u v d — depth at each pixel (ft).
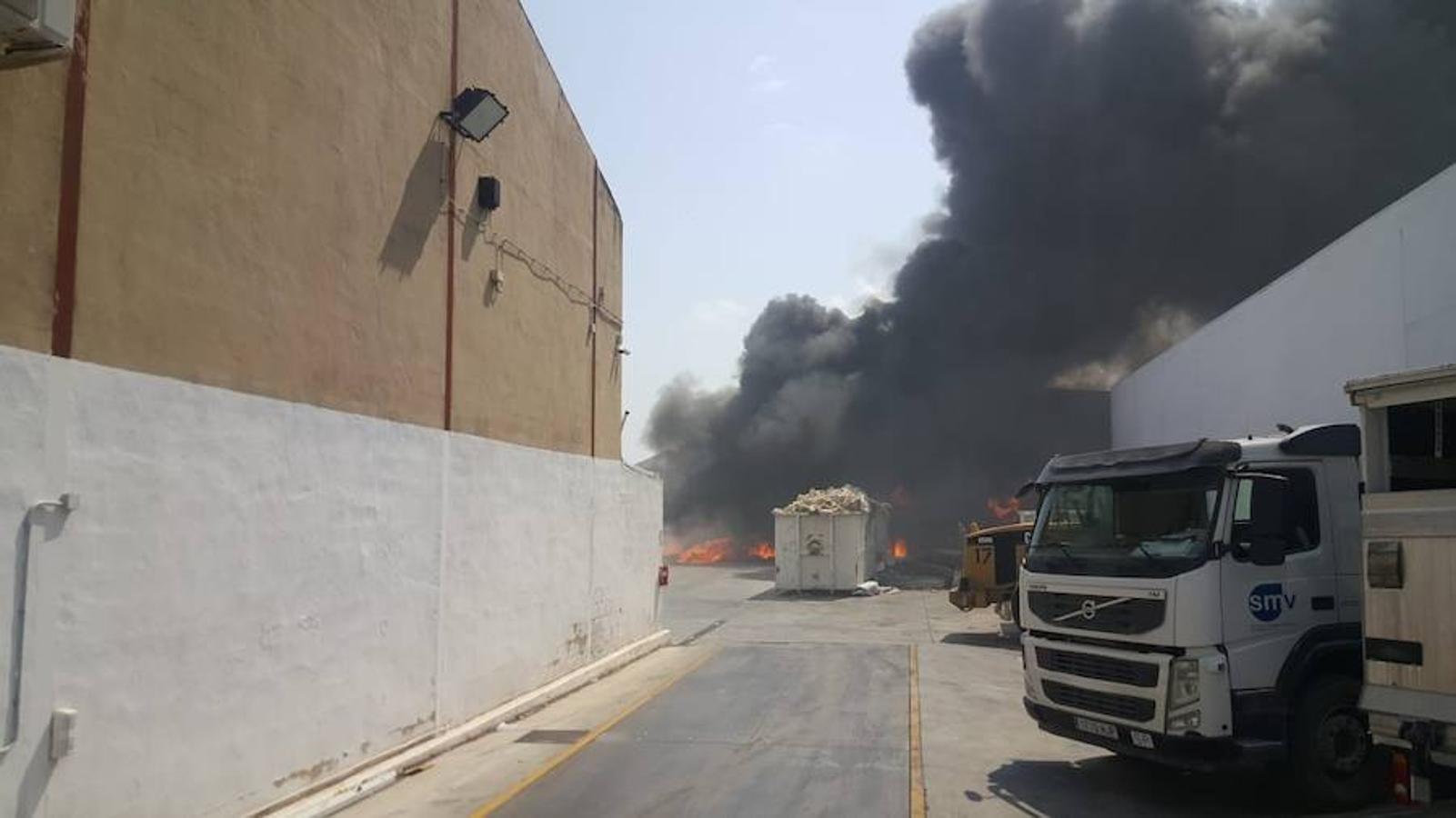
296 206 23.76
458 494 32.63
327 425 24.93
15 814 15.53
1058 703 26.91
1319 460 25.45
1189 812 23.91
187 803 19.56
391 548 28.07
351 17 26.35
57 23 13.71
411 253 29.73
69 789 16.60
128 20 18.40
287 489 23.17
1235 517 24.06
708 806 23.99
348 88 26.21
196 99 20.21
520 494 38.19
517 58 38.83
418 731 29.48
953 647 60.54
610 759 29.25
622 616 52.26
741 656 55.26
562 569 42.80
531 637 38.78
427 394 30.63
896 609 87.10
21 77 16.11
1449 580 18.69
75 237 17.10
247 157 21.90
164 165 19.27
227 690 20.86
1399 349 40.78
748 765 28.37
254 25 22.12
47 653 16.21
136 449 18.31
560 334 44.09
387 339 28.17
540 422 41.22
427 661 30.07
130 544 18.11
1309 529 24.99
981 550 69.72
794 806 23.99
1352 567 25.12
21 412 15.85
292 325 23.57
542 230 41.70
